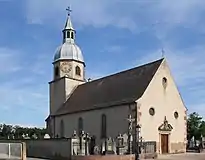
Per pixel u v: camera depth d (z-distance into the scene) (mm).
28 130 95812
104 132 45219
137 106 40875
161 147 42875
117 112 43500
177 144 45062
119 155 33406
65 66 60469
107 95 48375
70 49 61250
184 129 46531
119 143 37250
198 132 63031
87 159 33656
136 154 34531
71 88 59781
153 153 36656
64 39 63125
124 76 49469
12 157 31828
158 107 43500
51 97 62000
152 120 42344
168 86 45469
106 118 45250
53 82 61875
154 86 43594
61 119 56000
